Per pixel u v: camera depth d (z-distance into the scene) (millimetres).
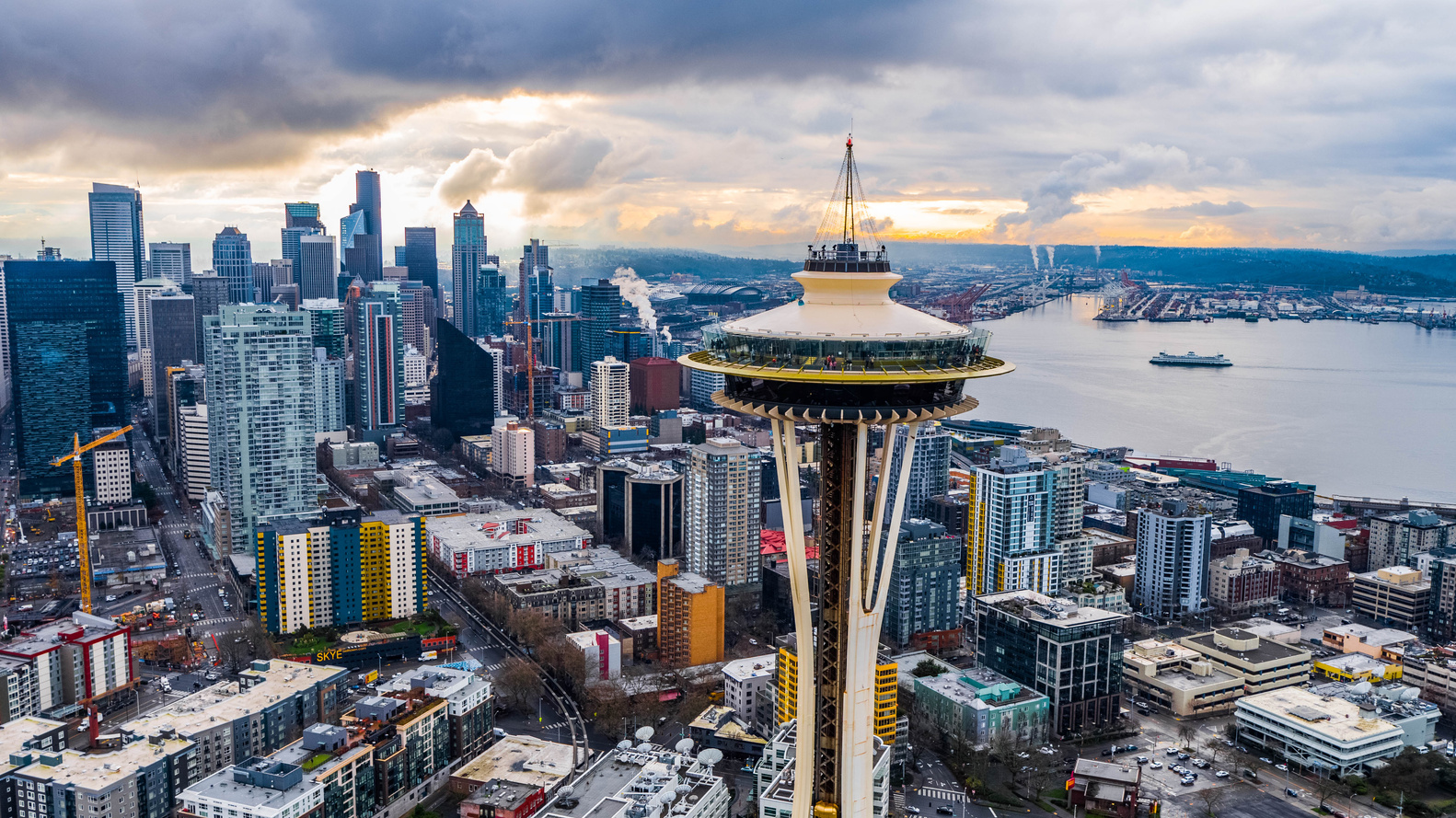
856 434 198750
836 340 192875
